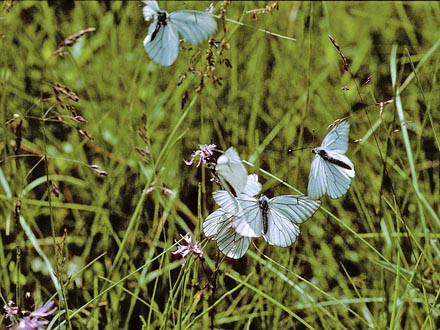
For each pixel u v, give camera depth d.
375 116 1.19
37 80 1.23
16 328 0.77
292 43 1.27
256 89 1.19
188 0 1.29
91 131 1.17
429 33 1.36
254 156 1.10
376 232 1.03
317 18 1.37
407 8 1.47
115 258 0.99
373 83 1.26
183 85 1.18
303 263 1.04
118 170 1.11
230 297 0.98
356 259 1.04
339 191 0.82
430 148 1.16
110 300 0.99
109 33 1.29
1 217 1.05
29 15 1.36
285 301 0.98
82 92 1.22
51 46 1.28
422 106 1.22
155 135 1.16
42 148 1.15
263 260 0.98
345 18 1.41
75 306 0.99
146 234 1.06
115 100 1.19
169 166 1.11
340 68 1.29
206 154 0.85
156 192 1.04
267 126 1.18
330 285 1.02
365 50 1.30
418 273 0.97
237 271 1.03
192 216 1.06
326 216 1.07
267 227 0.80
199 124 1.17
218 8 1.28
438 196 1.09
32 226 1.07
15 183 1.08
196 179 1.11
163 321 0.90
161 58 0.86
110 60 1.26
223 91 1.21
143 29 1.31
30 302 0.88
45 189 1.12
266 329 0.97
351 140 1.15
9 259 1.00
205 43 1.21
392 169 1.11
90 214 1.09
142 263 1.03
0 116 1.12
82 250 1.05
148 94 1.20
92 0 1.36
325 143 0.83
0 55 1.23
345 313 0.98
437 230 1.05
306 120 1.17
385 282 0.97
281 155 1.13
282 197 0.81
